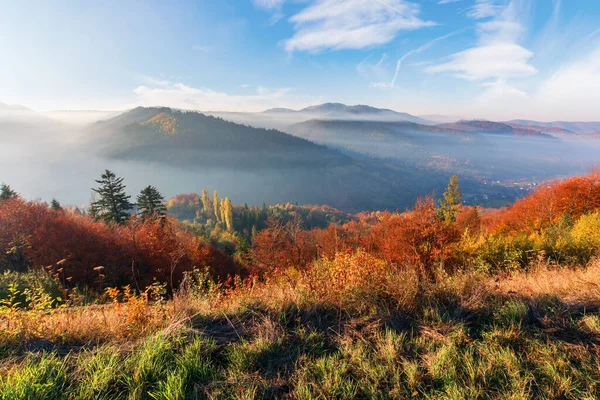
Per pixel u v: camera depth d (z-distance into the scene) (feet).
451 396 6.91
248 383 7.57
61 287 22.24
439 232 25.76
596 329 9.04
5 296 19.88
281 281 14.69
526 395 6.81
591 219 32.76
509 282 13.85
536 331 9.27
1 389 6.93
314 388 7.38
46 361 7.91
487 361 8.04
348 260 14.58
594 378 7.25
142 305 11.44
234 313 11.31
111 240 61.62
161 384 7.32
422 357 8.43
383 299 11.68
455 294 11.85
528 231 54.54
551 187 66.49
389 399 7.10
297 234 79.15
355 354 8.55
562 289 12.31
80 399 6.92
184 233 98.78
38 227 56.70
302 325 10.36
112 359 8.04
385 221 40.68
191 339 9.39
